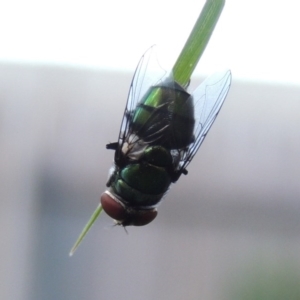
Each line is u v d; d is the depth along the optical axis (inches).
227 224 5.1
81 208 5.0
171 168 3.3
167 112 3.3
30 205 5.0
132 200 3.3
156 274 5.1
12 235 5.0
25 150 5.1
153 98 3.3
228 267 5.1
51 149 5.1
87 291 5.0
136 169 3.3
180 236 5.1
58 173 5.0
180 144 3.3
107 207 3.3
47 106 5.1
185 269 5.1
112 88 5.1
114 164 3.3
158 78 3.3
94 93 5.1
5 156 5.0
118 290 5.0
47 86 5.1
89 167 5.0
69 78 5.1
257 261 5.1
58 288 5.0
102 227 5.1
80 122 5.1
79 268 5.0
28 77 5.1
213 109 3.4
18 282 5.0
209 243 5.1
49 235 5.0
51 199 5.0
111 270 5.0
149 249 5.1
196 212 5.1
